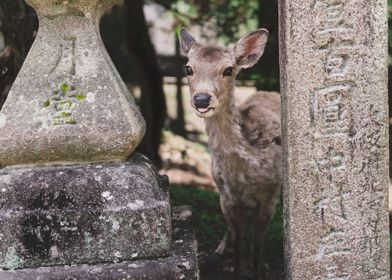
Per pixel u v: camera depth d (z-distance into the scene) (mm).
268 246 6262
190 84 4910
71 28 3805
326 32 3764
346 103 3842
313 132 3838
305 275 3949
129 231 3557
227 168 5258
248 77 7488
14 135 3689
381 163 3920
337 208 3918
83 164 3740
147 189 3635
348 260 3967
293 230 3908
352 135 3871
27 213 3527
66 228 3537
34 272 3496
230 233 6078
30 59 3812
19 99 3756
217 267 5891
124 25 7855
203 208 7285
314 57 3775
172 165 9344
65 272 3484
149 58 7652
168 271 3508
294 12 3730
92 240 3551
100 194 3586
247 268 5957
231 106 5070
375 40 3812
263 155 5285
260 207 5508
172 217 4465
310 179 3871
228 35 7945
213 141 5219
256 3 7805
